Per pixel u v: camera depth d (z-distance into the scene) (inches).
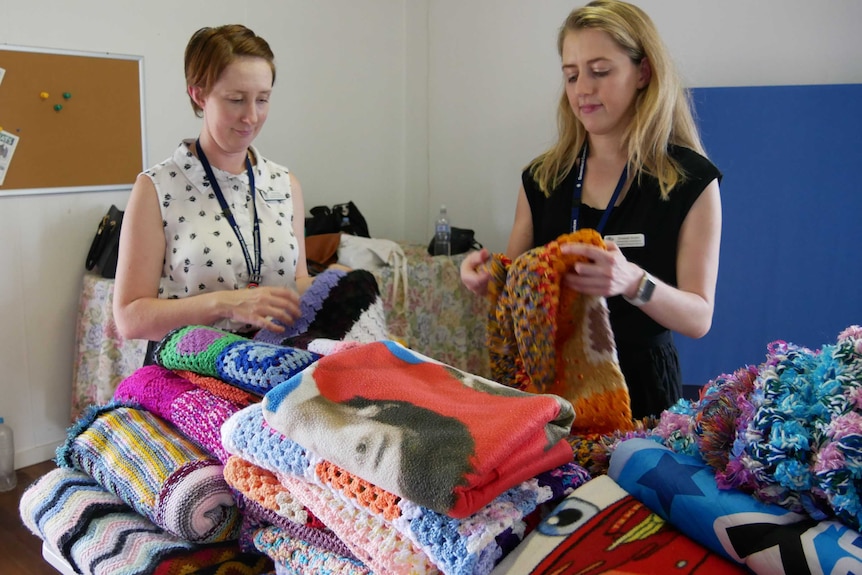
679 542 29.9
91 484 41.3
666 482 31.2
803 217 119.0
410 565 27.4
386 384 32.7
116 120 121.8
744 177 120.9
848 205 116.3
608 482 33.5
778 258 121.1
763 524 27.7
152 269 57.1
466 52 162.6
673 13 130.6
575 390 42.4
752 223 121.5
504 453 27.1
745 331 124.1
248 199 61.1
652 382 57.5
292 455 31.1
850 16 116.7
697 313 49.7
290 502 32.3
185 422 39.4
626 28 51.2
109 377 115.7
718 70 128.6
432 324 143.3
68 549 37.0
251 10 139.5
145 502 36.6
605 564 28.0
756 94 118.4
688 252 54.6
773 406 29.5
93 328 118.1
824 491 27.1
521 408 29.6
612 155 57.6
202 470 36.2
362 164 168.4
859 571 24.8
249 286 59.7
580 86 52.9
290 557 32.8
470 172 167.5
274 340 48.6
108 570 34.5
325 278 51.6
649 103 53.0
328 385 32.7
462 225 171.5
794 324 121.7
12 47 108.0
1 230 112.3
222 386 40.2
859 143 114.3
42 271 117.8
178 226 57.5
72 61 114.9
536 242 63.7
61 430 124.7
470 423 28.6
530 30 151.9
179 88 129.5
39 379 120.6
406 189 178.4
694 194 54.2
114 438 41.0
